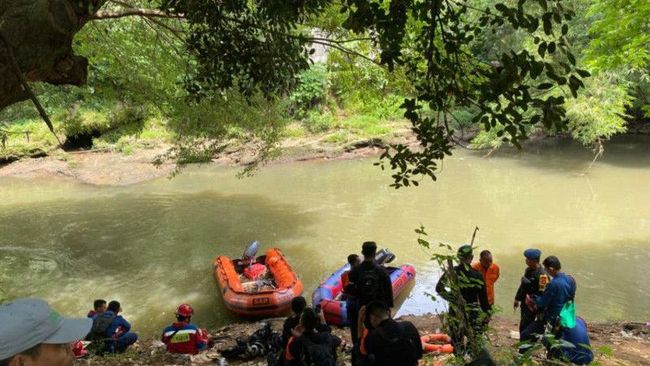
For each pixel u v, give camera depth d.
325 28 8.35
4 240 16.45
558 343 4.02
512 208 18.84
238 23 5.32
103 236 16.70
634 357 6.82
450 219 17.78
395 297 11.60
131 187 22.91
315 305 10.38
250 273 12.80
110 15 6.61
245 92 5.55
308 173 25.22
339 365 6.42
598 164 25.28
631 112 30.50
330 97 32.00
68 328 1.61
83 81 4.72
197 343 8.10
